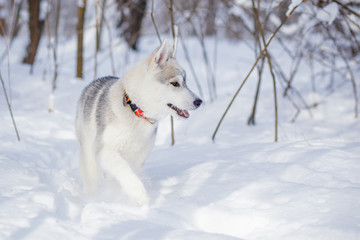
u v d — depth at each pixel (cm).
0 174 355
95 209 289
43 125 558
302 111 714
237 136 565
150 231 258
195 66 1159
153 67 341
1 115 547
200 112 718
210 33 1898
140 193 315
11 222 253
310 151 427
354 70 836
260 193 333
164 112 355
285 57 1017
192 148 512
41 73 836
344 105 730
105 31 1134
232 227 290
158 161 473
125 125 335
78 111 404
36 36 819
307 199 309
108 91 357
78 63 831
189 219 299
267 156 434
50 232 247
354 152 420
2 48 1182
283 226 275
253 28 655
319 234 253
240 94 836
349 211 281
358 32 635
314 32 664
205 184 370
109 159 326
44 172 412
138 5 1015
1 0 1417
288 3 560
